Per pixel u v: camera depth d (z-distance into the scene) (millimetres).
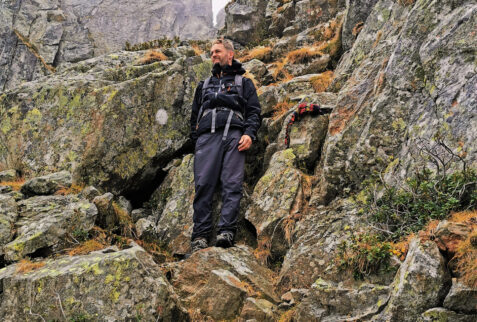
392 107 4719
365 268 3531
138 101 6289
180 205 5555
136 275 3555
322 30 9914
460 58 4273
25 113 6520
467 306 2867
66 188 5273
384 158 4605
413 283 3021
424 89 4531
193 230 5082
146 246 5066
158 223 5547
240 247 4820
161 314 3473
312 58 8477
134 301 3477
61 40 24891
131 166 6062
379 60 5406
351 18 7832
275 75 8445
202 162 5238
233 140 5273
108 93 6270
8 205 4633
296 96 6859
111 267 3586
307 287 3953
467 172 3580
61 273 3611
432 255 3045
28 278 3662
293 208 4926
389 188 4191
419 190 3824
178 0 39500
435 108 4285
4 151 6391
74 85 6547
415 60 4719
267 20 12148
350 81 5543
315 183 5180
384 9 6352
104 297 3494
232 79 5578
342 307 3461
